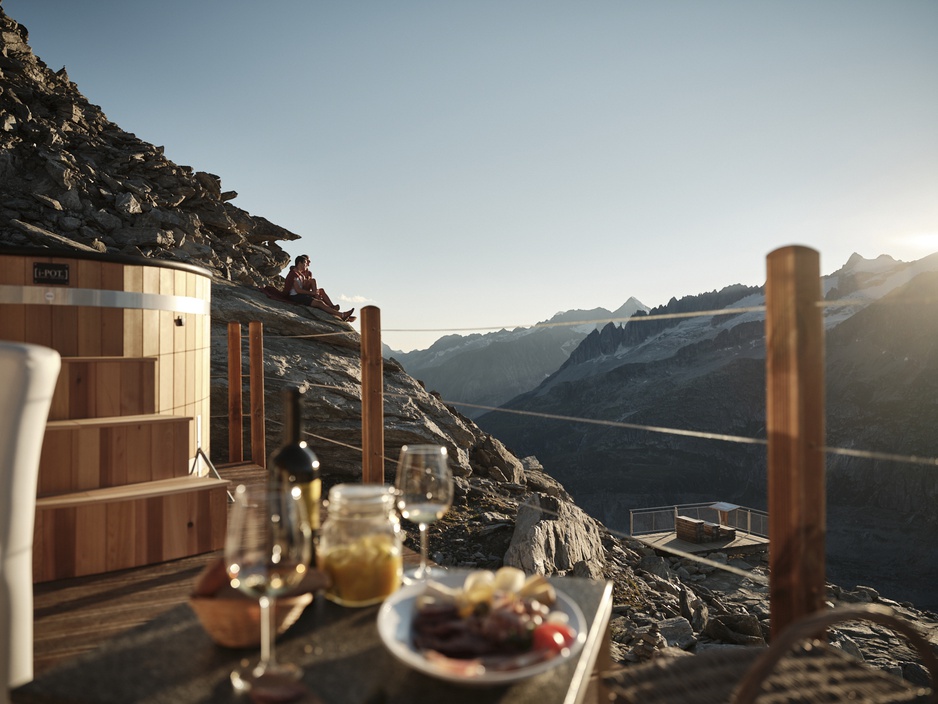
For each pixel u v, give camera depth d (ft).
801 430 5.83
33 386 5.08
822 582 5.89
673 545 54.90
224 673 3.96
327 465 28.71
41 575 9.39
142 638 4.48
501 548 21.16
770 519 6.12
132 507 10.07
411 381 34.17
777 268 5.99
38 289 12.40
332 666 4.01
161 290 14.16
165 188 56.80
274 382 28.96
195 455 14.14
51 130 51.55
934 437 529.04
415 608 4.50
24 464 5.11
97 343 13.07
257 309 33.68
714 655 5.32
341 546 5.02
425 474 5.48
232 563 3.73
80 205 47.44
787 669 5.04
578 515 28.02
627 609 18.54
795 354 5.84
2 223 43.11
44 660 6.91
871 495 531.09
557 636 4.05
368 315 12.89
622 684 4.83
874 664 29.96
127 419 11.12
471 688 3.76
